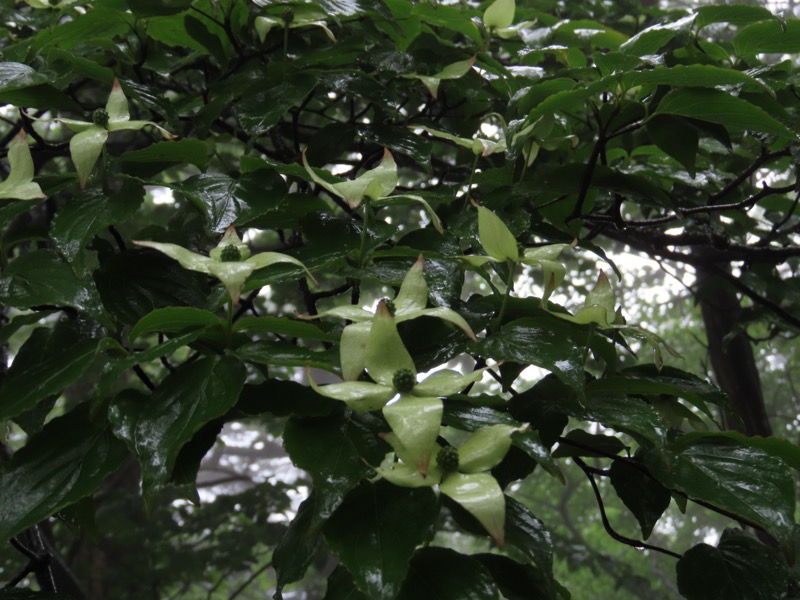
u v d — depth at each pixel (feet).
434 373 1.57
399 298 1.67
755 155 3.45
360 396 1.50
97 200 2.06
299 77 2.57
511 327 1.91
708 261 3.73
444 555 1.55
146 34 2.72
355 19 2.89
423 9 2.92
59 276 1.91
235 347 1.79
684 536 19.58
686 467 1.82
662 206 2.53
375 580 1.42
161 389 1.66
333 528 1.49
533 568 1.74
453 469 1.48
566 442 1.99
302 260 2.08
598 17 4.71
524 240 2.48
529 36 3.28
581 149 3.34
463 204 2.56
